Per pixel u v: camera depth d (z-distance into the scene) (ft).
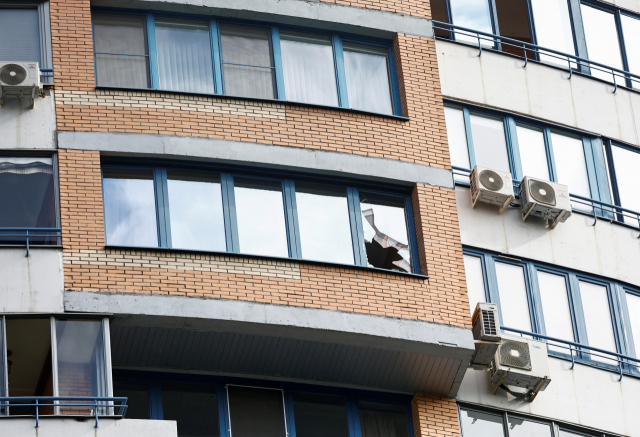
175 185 114.73
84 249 106.73
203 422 110.83
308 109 120.26
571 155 136.98
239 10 123.54
